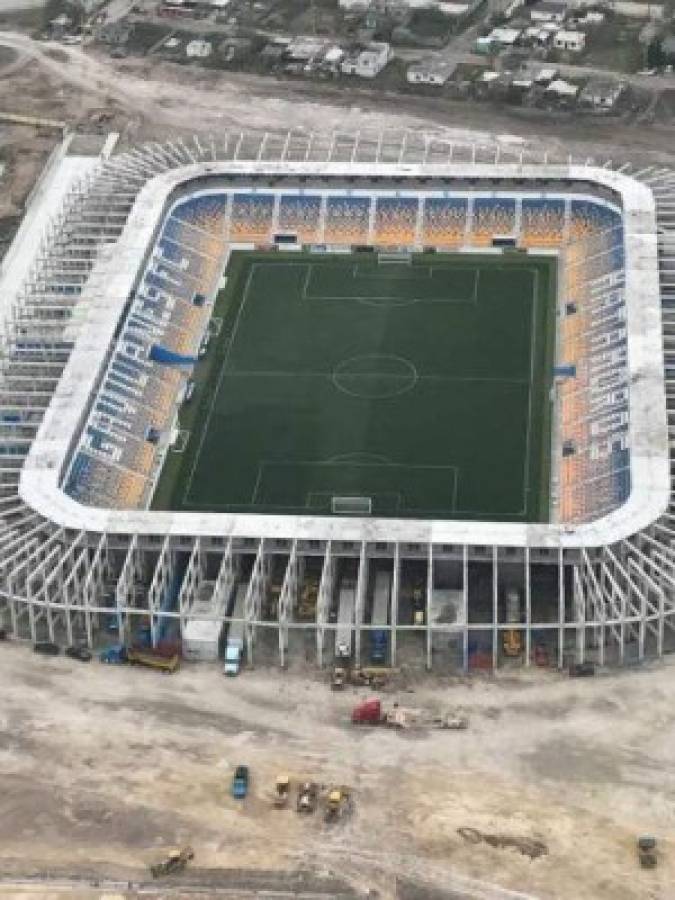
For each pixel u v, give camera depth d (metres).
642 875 158.88
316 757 175.62
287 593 191.75
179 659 191.88
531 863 160.88
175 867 161.25
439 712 181.38
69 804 170.25
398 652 191.00
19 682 188.62
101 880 160.50
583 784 170.50
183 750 177.25
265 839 165.00
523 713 180.75
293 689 186.25
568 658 188.88
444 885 158.62
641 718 179.00
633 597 188.88
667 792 168.88
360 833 165.25
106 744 178.50
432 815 167.12
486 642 191.88
